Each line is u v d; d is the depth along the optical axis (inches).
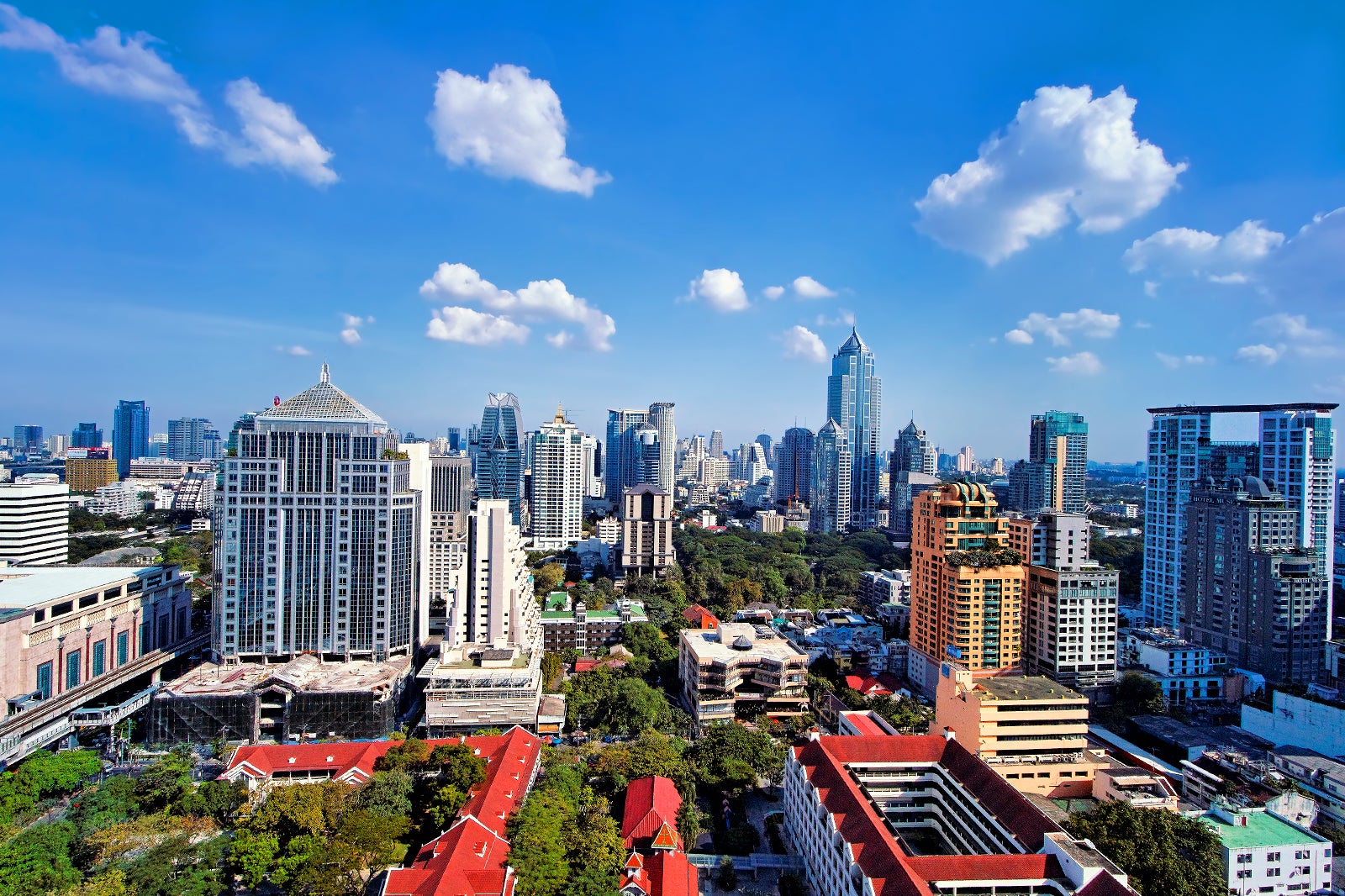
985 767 5930.1
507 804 5920.3
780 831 6569.9
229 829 6092.5
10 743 6963.6
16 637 7623.0
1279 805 5984.3
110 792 6146.7
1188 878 5017.2
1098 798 6609.3
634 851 5546.3
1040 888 4633.4
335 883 4943.4
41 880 4916.3
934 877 4596.5
